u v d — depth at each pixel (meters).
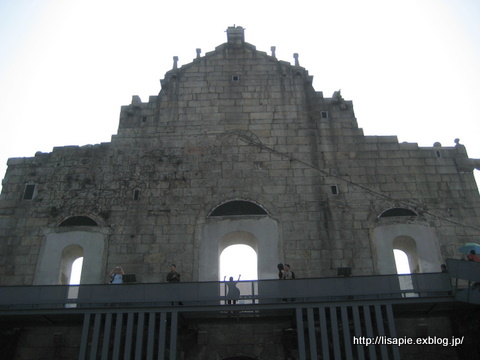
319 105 30.20
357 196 27.31
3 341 23.23
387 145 28.92
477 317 22.59
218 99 30.33
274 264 25.38
